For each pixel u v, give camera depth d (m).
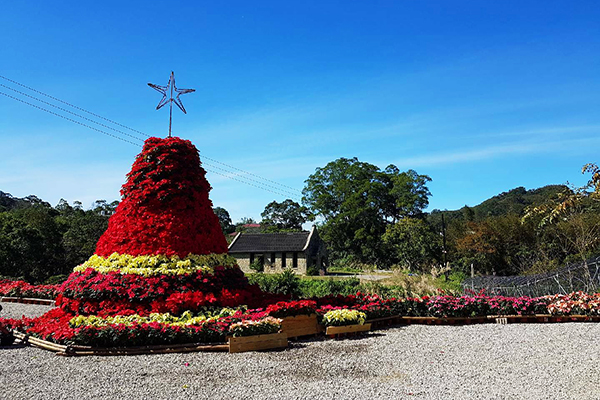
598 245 19.64
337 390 6.37
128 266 10.84
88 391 6.38
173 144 12.41
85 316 10.24
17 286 20.11
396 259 48.31
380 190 57.50
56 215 53.34
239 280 12.09
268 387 6.54
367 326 11.33
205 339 9.12
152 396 6.15
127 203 11.88
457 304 12.97
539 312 13.24
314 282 24.70
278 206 75.88
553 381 6.75
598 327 11.73
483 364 7.88
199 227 12.02
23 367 7.71
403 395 6.13
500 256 31.88
